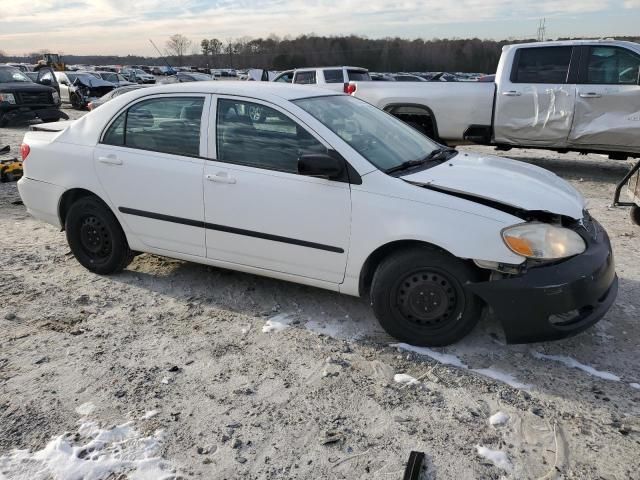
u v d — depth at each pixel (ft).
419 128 32.63
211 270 16.24
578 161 35.86
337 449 8.85
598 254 10.85
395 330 11.80
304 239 12.24
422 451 8.77
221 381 10.69
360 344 12.04
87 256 15.94
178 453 8.76
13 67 61.26
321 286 12.60
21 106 56.85
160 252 14.56
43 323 13.08
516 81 29.63
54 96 59.62
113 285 15.30
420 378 10.73
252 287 15.05
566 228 10.87
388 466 8.47
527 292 10.34
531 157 37.68
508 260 10.44
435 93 31.19
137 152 14.16
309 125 12.08
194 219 13.56
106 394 10.29
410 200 11.10
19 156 37.06
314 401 10.06
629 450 8.76
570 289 10.25
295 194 12.09
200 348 11.93
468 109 30.76
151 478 8.23
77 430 9.29
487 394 10.22
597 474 8.27
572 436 9.09
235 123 12.94
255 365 11.25
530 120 29.58
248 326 12.90
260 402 10.04
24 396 10.23
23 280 15.66
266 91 13.00
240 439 9.08
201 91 13.47
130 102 14.43
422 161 12.84
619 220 21.44
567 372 10.93
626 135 27.68
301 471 8.39
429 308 11.42
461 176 11.87
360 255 11.68
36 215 16.46
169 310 13.78
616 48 27.27
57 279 15.74
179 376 10.87
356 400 10.08
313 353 11.68
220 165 13.00
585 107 28.12
